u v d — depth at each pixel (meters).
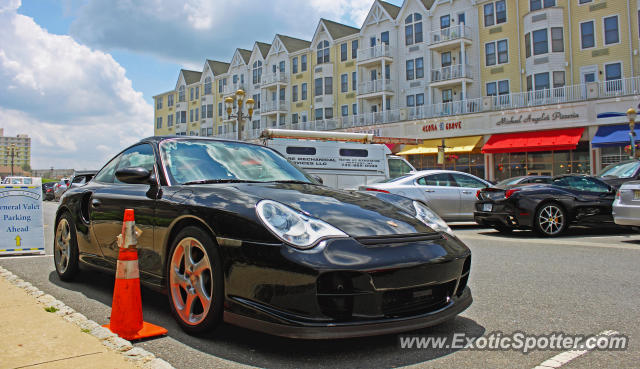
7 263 5.95
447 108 29.48
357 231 2.72
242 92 21.94
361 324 2.48
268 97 45.44
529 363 2.62
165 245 3.21
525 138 25.11
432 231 3.06
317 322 2.45
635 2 24.14
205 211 2.91
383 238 2.73
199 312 3.06
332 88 39.00
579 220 8.83
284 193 3.14
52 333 2.82
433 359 2.66
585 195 8.89
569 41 26.03
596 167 23.00
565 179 9.66
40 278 4.90
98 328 2.91
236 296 2.68
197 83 57.03
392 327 2.55
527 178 11.02
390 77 34.16
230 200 2.91
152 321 3.32
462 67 29.25
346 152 13.77
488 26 29.28
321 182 4.32
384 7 34.62
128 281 2.96
